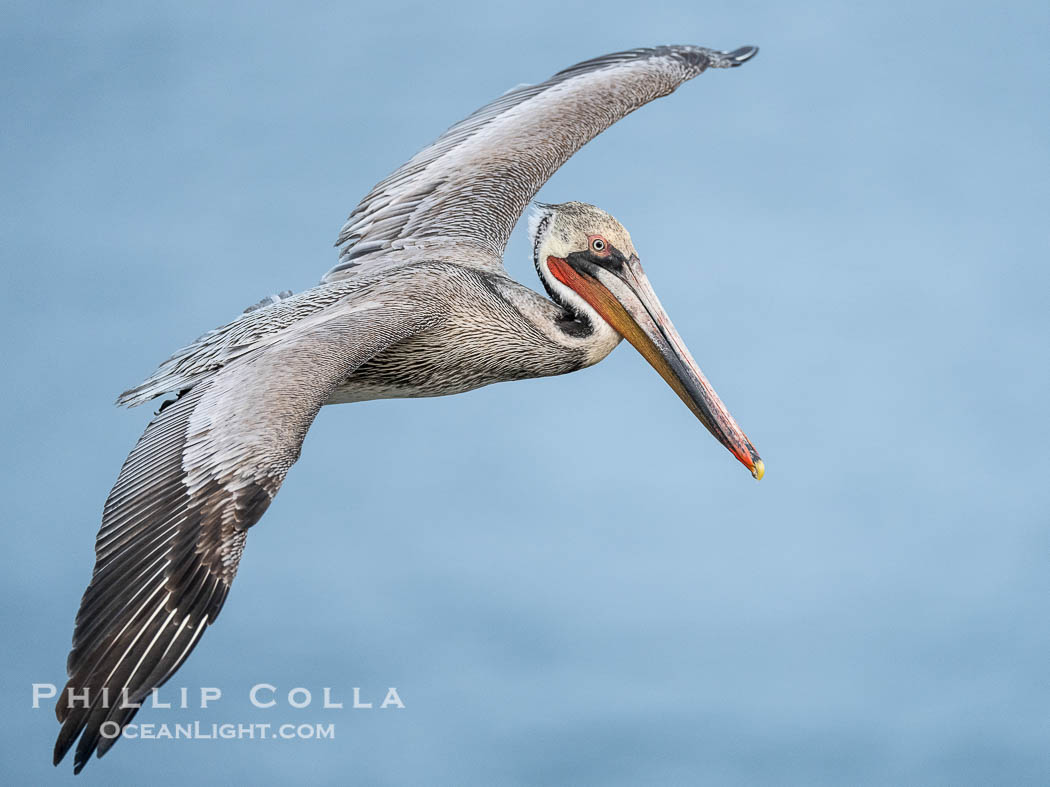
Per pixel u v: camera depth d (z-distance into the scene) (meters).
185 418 11.56
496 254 15.00
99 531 11.02
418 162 16.25
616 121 17.30
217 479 10.93
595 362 14.70
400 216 15.56
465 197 15.66
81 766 9.94
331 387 11.73
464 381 14.12
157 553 10.73
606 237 14.65
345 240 15.59
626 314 14.60
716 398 14.50
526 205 15.80
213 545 10.71
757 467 14.22
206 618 10.52
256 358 12.13
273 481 10.94
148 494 11.09
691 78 18.27
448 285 13.91
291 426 11.25
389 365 13.83
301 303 13.20
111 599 10.55
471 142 16.55
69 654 10.28
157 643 10.41
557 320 14.52
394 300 13.44
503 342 14.05
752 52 18.98
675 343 14.50
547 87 17.69
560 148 16.56
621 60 18.44
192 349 12.92
